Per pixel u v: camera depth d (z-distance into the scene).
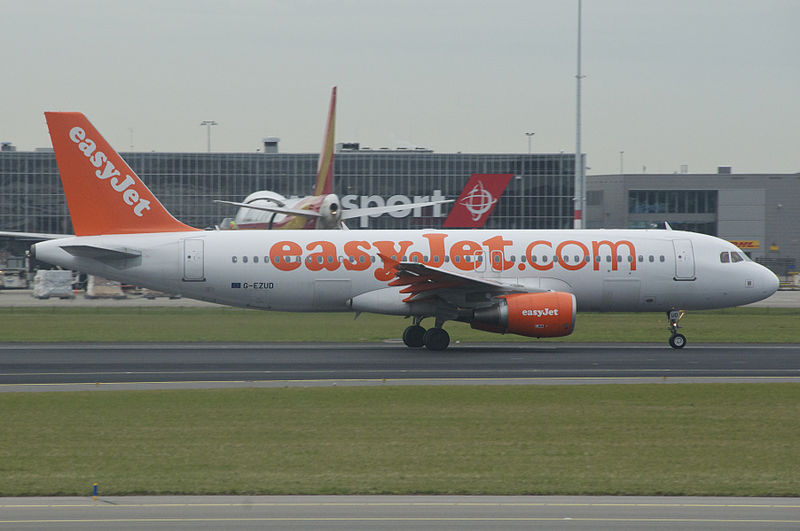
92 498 66.69
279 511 62.91
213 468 76.00
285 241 165.12
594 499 66.75
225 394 110.38
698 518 61.56
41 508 63.81
